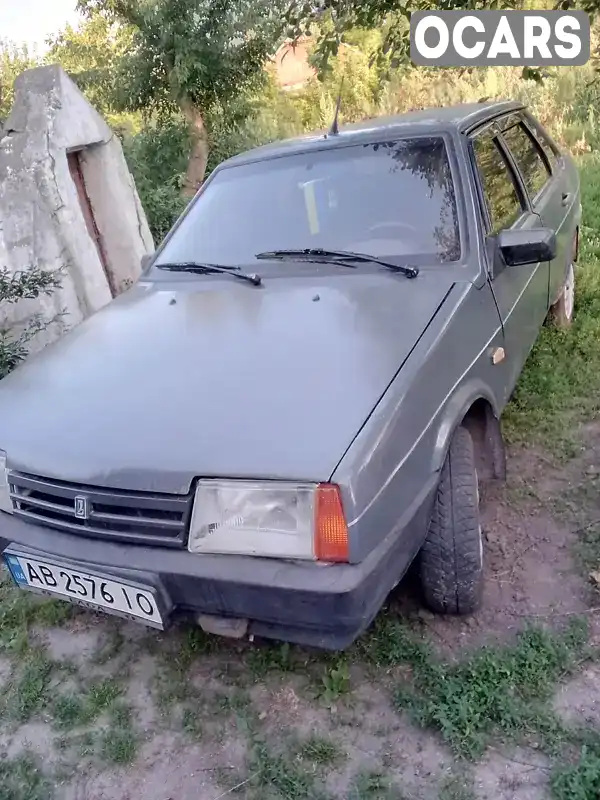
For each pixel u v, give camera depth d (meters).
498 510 3.18
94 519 2.09
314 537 1.86
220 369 2.30
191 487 1.95
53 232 5.09
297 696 2.38
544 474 3.41
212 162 11.61
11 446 2.27
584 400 3.94
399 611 2.65
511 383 3.09
